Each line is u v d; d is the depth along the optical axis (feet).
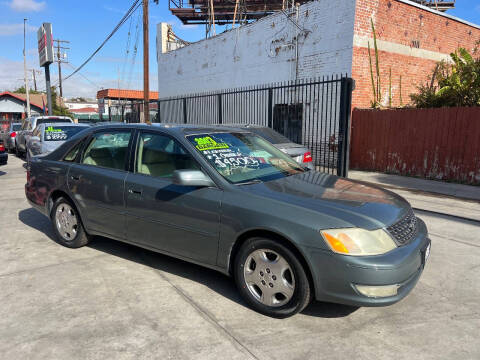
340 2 38.52
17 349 8.95
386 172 36.63
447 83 35.99
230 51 55.88
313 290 9.82
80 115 171.12
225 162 12.22
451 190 28.17
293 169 13.83
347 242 9.20
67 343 9.18
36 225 19.27
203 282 12.57
